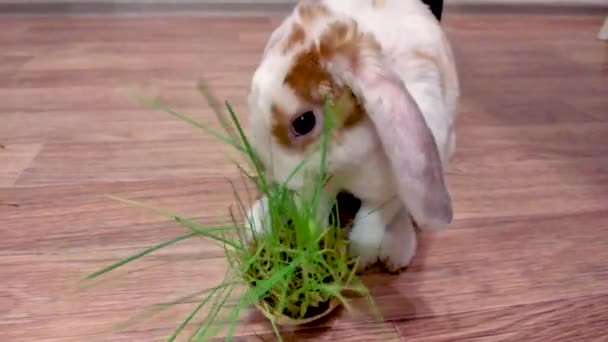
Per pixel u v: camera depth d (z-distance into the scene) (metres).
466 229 0.51
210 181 0.57
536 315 0.42
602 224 0.53
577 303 0.43
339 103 0.36
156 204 0.53
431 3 0.67
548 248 0.49
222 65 0.92
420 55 0.41
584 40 1.20
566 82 0.92
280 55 0.37
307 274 0.37
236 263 0.42
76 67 0.89
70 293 0.42
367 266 0.45
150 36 1.08
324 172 0.38
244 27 1.18
